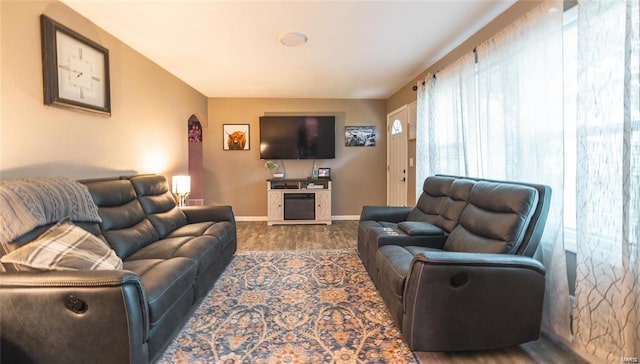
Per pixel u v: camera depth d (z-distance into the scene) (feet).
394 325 6.75
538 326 5.79
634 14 4.72
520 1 7.58
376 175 19.27
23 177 6.51
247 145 18.75
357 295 8.23
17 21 6.35
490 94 8.28
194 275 6.95
